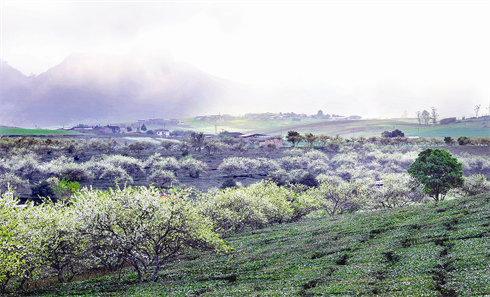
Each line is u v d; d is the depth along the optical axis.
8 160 155.88
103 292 34.56
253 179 167.00
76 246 39.81
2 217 36.66
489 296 20.95
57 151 193.62
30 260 36.44
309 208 85.69
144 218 36.75
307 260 40.31
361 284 28.12
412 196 89.81
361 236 47.31
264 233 63.62
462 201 57.88
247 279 36.09
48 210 42.59
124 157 169.25
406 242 40.25
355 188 94.44
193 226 38.16
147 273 42.72
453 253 31.66
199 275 39.78
